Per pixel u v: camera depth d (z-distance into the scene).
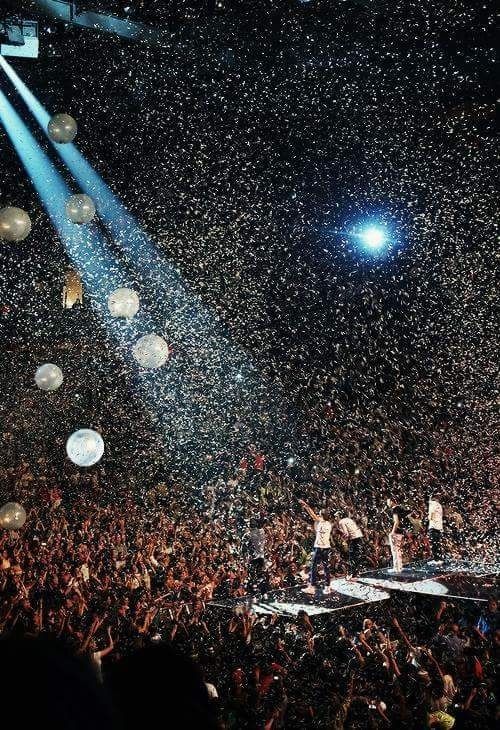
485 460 20.34
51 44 14.33
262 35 14.59
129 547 16.39
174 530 17.31
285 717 8.68
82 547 14.80
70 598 12.13
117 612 11.48
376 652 10.34
